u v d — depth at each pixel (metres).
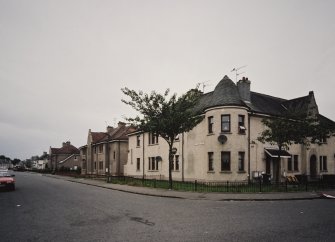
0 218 11.29
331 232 8.80
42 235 8.55
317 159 33.50
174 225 9.81
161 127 22.67
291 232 8.80
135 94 23.36
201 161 28.77
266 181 26.22
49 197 18.55
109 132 56.84
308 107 32.59
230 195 18.67
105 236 8.36
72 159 91.31
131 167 43.53
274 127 23.58
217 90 28.53
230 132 26.44
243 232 8.80
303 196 18.02
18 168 112.25
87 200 16.92
